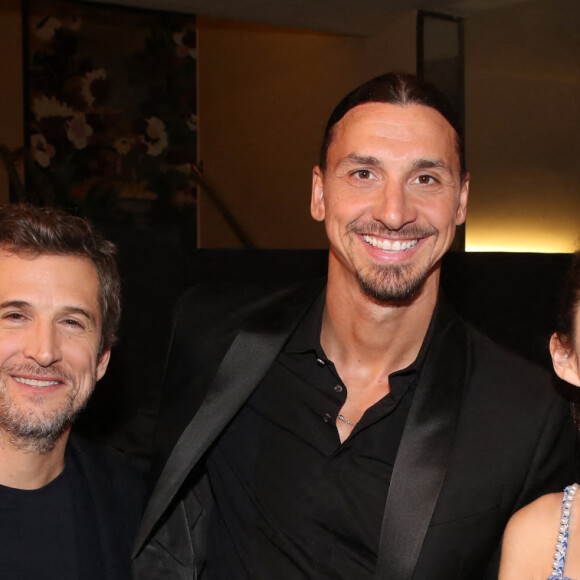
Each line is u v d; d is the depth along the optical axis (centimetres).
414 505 152
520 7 452
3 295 154
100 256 169
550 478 158
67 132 618
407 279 159
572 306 155
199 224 702
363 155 157
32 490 160
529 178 487
